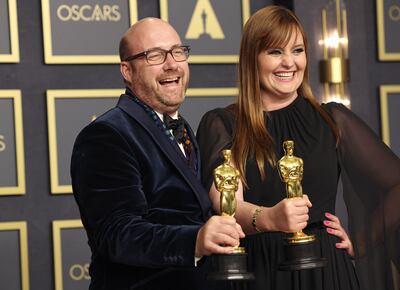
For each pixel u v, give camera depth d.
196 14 5.85
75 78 5.69
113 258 2.85
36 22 5.64
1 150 5.54
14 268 5.53
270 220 3.15
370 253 3.56
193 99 5.82
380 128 6.09
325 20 5.89
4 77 5.58
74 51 5.65
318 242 3.45
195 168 3.24
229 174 2.94
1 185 5.54
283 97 3.56
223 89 5.87
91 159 2.97
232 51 5.90
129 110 3.11
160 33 3.16
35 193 5.62
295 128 3.55
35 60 5.64
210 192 3.40
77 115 5.66
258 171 3.45
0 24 5.54
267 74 3.51
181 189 3.05
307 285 3.46
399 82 6.15
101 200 2.92
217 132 3.53
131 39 3.18
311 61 5.89
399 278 3.59
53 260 5.61
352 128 3.62
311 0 5.89
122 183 2.93
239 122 3.52
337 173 3.57
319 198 3.48
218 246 2.73
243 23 5.92
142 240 2.79
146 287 2.97
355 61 6.00
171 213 3.01
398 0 6.12
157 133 3.09
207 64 5.89
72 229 5.62
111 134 2.99
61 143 5.62
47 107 5.60
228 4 5.90
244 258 2.84
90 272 3.10
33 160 5.62
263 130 3.48
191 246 2.75
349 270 3.51
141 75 3.14
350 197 3.60
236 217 3.28
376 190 3.57
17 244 5.54
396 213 3.56
